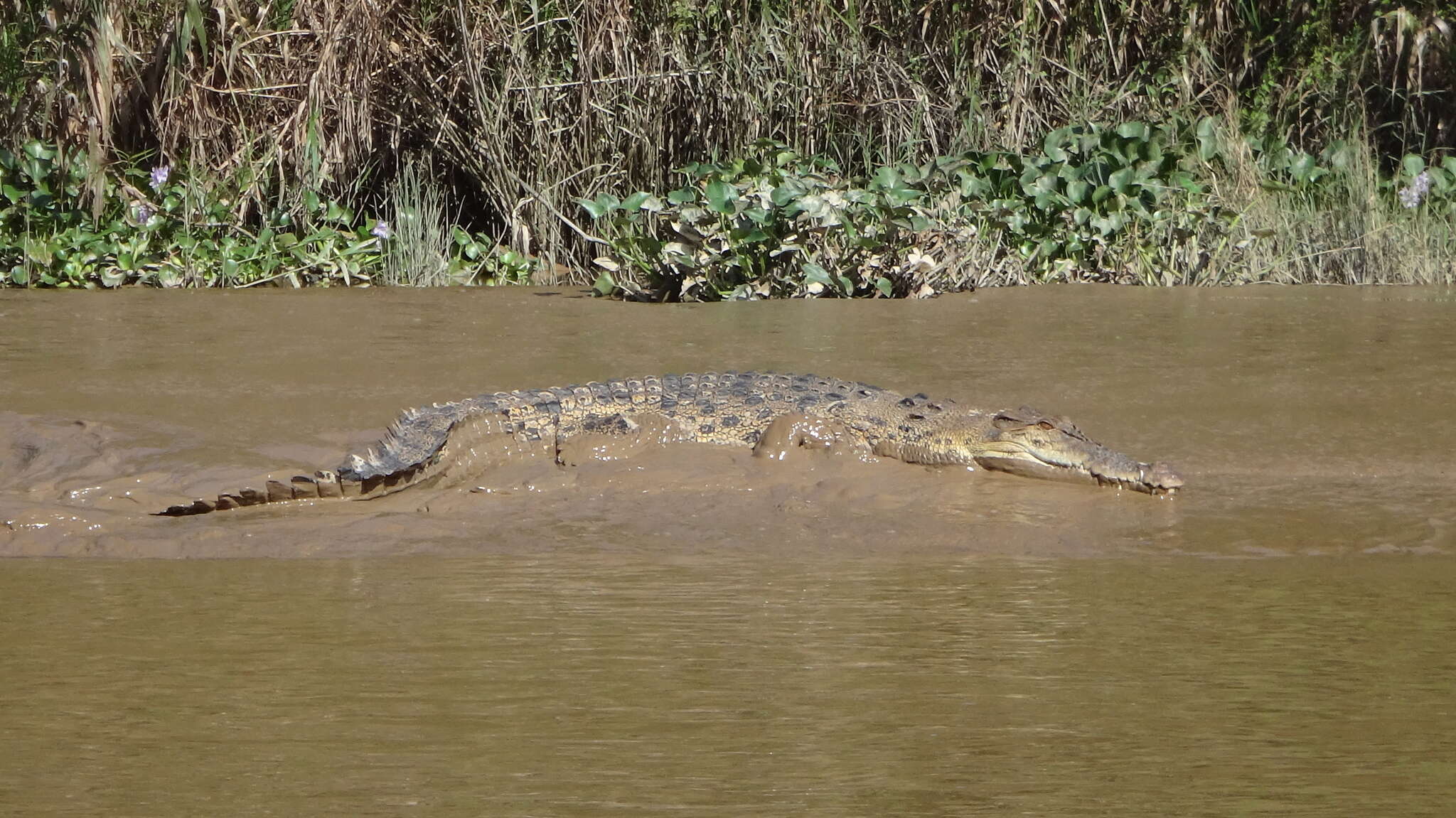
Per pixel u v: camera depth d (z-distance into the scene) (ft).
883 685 36.78
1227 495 62.23
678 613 44.27
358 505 63.62
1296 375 83.66
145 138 146.61
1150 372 85.20
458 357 92.43
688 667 38.45
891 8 148.66
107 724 34.22
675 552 54.13
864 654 39.60
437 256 138.31
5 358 91.45
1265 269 128.47
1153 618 43.42
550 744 32.60
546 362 90.43
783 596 46.55
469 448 69.05
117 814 28.89
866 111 144.66
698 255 120.88
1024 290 119.34
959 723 33.91
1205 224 130.21
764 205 123.03
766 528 57.82
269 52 144.77
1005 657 39.22
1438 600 45.62
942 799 29.37
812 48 143.13
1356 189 136.26
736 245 120.88
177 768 31.32
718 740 32.86
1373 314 104.73
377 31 140.97
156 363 90.27
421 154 147.13
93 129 138.10
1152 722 34.01
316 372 87.71
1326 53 152.56
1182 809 28.86
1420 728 33.58
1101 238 127.65
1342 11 155.84
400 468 64.64
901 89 144.56
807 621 43.16
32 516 60.08
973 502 62.03
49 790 30.17
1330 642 40.63
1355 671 37.86
